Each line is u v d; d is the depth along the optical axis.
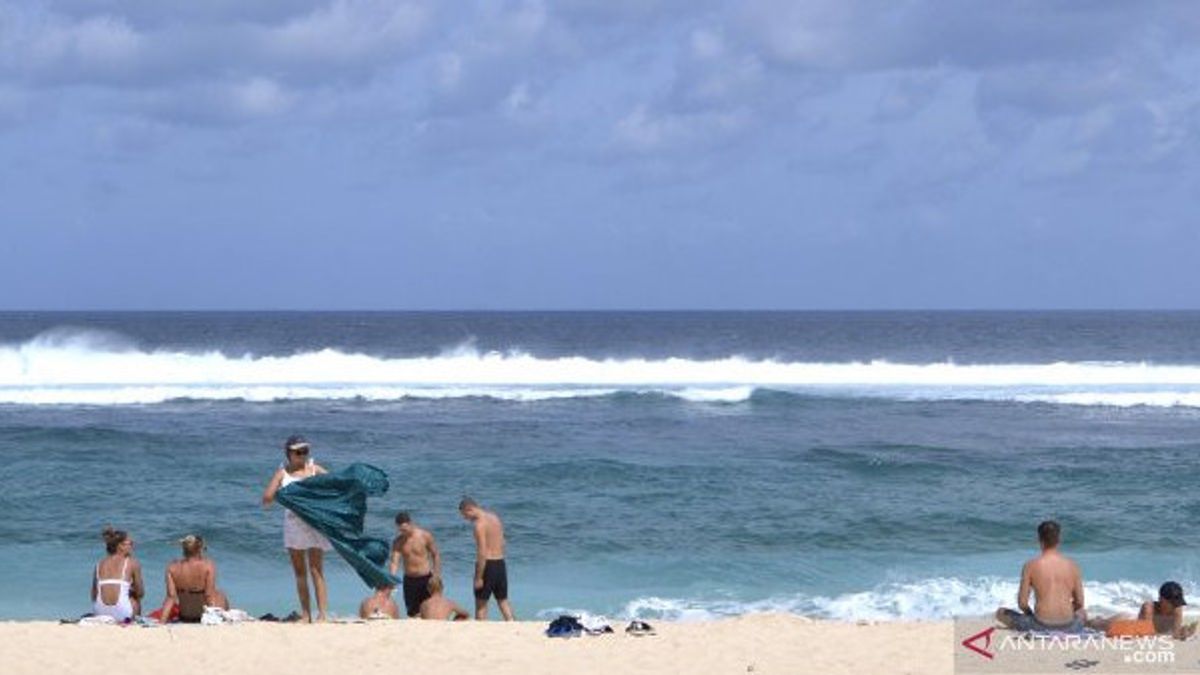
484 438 31.34
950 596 15.80
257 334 123.75
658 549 18.62
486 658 10.77
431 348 98.06
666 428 33.84
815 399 41.09
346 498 12.42
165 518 20.38
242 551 18.30
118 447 28.69
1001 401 41.12
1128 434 33.41
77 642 11.23
